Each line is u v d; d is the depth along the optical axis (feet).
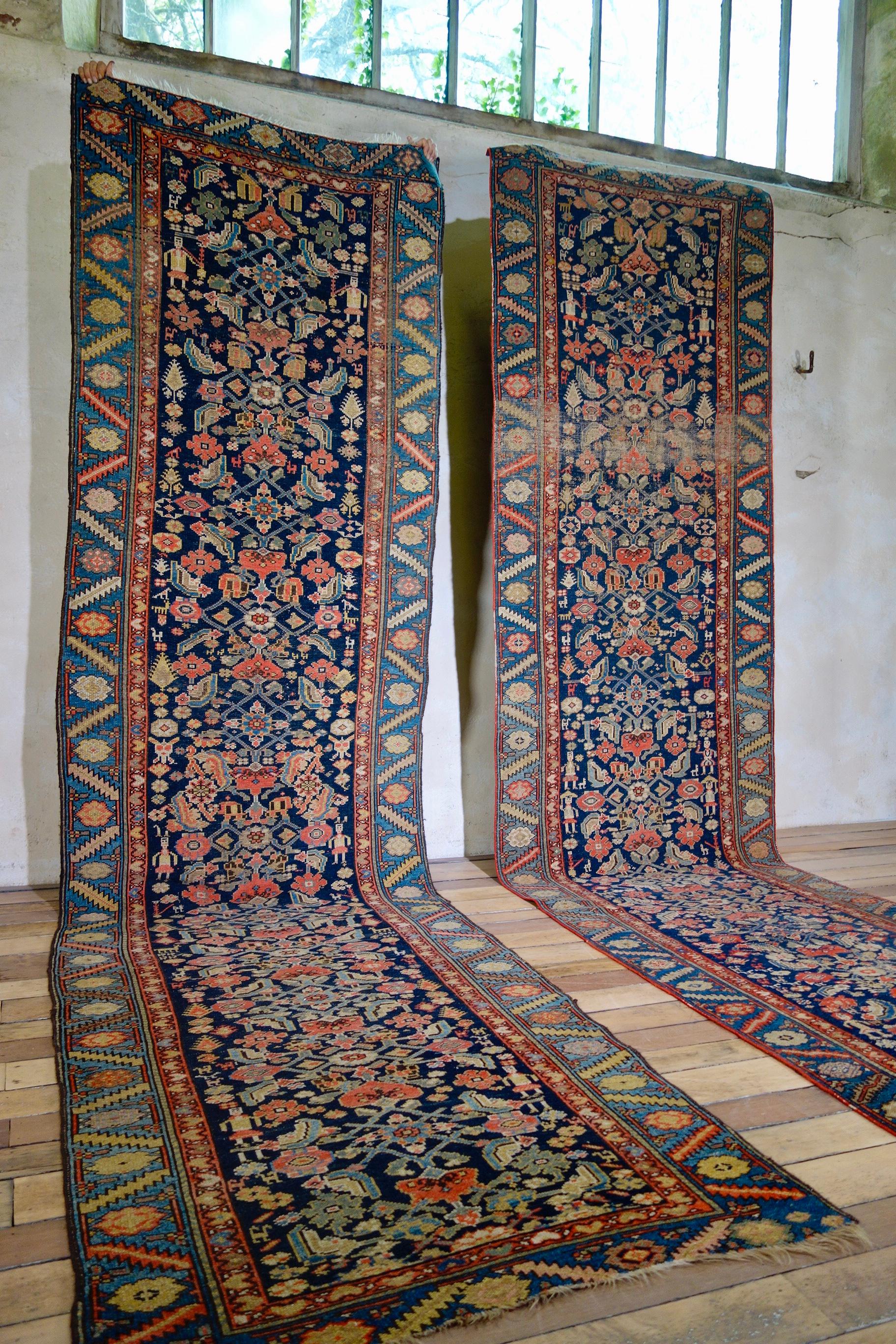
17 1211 5.46
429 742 13.73
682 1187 5.72
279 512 11.75
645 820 13.32
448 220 13.78
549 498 12.90
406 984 8.94
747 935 10.47
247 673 11.60
